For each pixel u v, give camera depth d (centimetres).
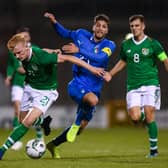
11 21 8762
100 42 3212
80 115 3117
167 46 8912
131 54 3169
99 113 7088
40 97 2930
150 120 3178
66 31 3309
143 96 3181
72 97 3186
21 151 3669
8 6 8788
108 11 9094
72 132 3127
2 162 2870
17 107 4503
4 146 2906
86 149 3912
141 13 9119
